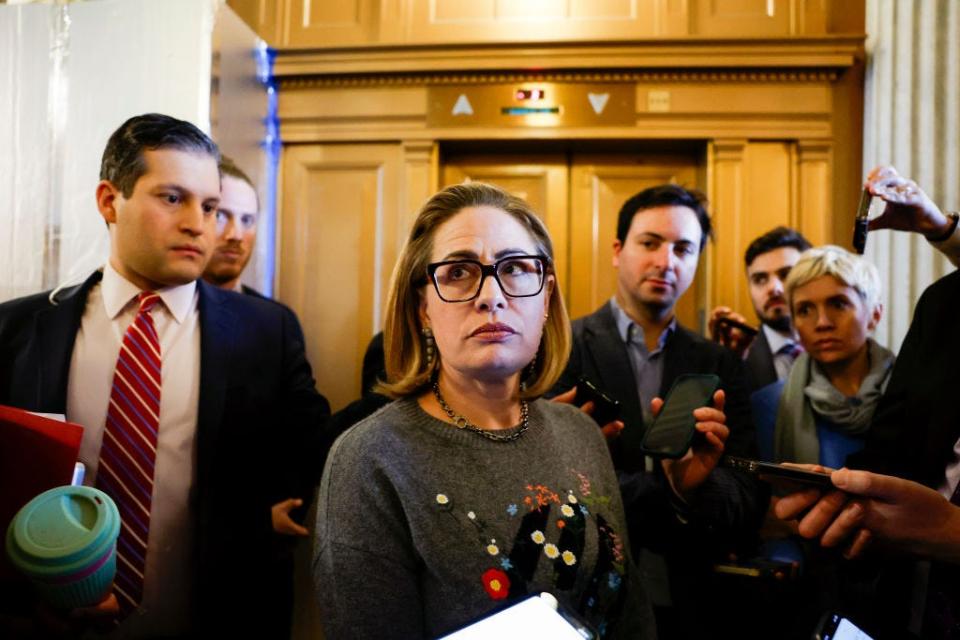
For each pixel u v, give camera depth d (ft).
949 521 2.70
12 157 5.53
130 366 3.97
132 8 5.64
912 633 2.77
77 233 5.49
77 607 2.73
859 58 7.95
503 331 2.61
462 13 8.39
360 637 2.34
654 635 2.86
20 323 4.06
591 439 3.14
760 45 7.84
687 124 8.09
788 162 8.09
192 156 3.92
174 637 3.94
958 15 6.13
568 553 2.58
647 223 4.99
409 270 2.89
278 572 4.73
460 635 2.04
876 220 3.68
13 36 5.61
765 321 6.51
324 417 4.93
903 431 3.34
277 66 8.31
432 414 2.80
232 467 4.17
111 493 3.84
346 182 8.55
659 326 5.12
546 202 8.79
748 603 4.12
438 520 2.50
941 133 6.27
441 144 8.54
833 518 2.87
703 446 3.63
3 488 2.95
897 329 6.61
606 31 8.20
